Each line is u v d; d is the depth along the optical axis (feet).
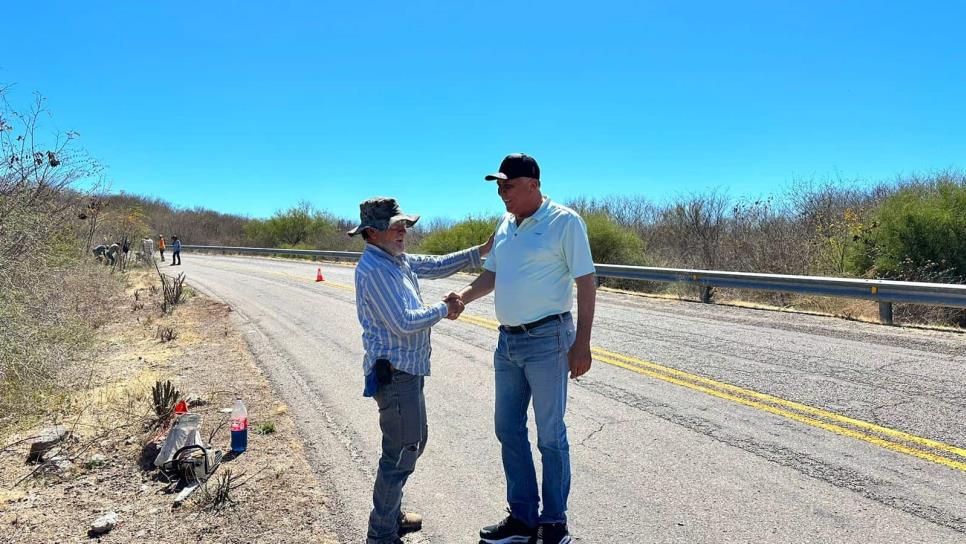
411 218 10.53
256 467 14.42
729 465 13.56
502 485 13.33
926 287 27.96
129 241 87.81
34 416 18.40
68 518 12.17
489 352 25.94
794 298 39.91
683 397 18.51
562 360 10.80
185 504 12.64
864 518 11.04
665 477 13.14
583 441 15.35
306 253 109.60
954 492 11.87
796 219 55.47
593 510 11.89
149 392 20.56
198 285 61.41
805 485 12.43
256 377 22.86
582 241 10.52
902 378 19.63
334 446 15.71
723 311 35.37
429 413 18.11
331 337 30.99
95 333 31.53
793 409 16.97
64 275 34.32
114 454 15.42
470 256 12.47
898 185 48.03
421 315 10.09
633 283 51.78
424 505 12.50
